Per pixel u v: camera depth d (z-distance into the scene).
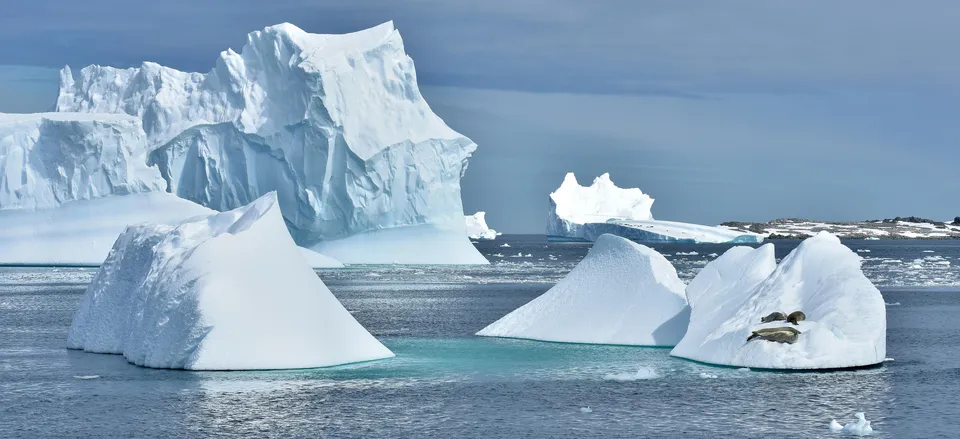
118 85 97.69
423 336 35.94
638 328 33.06
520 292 59.75
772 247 31.47
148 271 29.28
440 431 20.17
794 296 28.78
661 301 33.41
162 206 81.69
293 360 26.81
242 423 20.69
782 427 20.25
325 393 23.67
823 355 26.78
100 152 80.75
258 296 27.08
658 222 190.25
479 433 19.98
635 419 21.09
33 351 31.11
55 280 66.00
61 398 23.02
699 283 31.98
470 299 54.34
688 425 20.50
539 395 23.66
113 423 20.67
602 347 32.31
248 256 27.42
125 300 30.75
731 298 30.56
